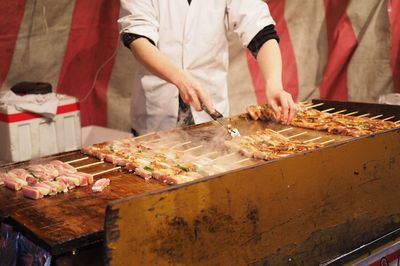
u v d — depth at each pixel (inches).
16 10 160.2
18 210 82.3
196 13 136.4
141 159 106.7
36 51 169.8
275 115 126.2
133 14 132.6
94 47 183.0
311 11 203.8
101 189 91.7
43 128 160.1
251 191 76.8
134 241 65.1
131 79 188.4
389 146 99.7
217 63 144.0
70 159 112.9
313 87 211.3
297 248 84.7
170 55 138.6
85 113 188.9
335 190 89.8
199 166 101.1
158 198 66.5
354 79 208.8
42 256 70.4
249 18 134.5
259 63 132.6
